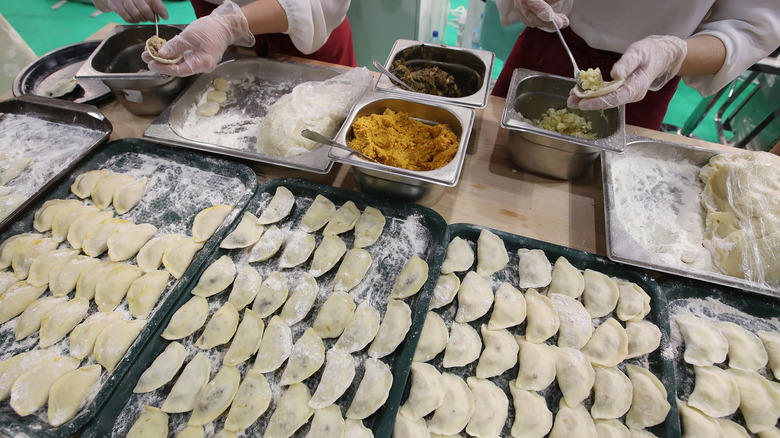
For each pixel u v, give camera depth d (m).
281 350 1.18
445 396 1.10
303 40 1.90
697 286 1.28
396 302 1.24
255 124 1.80
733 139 3.56
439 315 1.26
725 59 1.59
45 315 1.23
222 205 1.46
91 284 1.30
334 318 1.22
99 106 1.88
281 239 1.40
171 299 1.22
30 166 1.58
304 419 1.06
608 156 1.53
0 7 4.87
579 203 1.54
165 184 1.55
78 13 4.88
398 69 1.76
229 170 1.56
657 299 1.25
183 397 1.09
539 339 1.22
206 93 1.89
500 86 2.27
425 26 3.74
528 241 1.38
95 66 1.72
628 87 1.39
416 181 1.32
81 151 1.63
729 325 1.25
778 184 1.37
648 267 1.25
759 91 3.25
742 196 1.38
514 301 1.28
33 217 1.47
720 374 1.15
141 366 1.13
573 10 1.85
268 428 1.04
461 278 1.35
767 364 1.19
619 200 1.49
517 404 1.10
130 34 1.87
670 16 1.66
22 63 3.05
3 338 1.21
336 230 1.41
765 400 1.11
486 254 1.36
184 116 1.77
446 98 1.56
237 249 1.38
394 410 1.03
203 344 1.19
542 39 2.02
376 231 1.39
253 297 1.29
